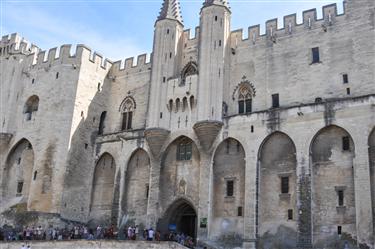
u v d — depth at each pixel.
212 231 42.12
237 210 41.62
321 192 37.84
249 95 45.88
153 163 47.38
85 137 51.84
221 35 47.00
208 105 44.56
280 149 40.88
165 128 47.53
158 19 51.84
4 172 53.81
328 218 36.97
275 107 43.88
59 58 54.03
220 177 43.38
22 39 59.22
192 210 47.09
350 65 41.12
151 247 37.59
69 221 47.88
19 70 57.06
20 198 51.84
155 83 49.28
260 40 46.94
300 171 38.53
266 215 39.97
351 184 36.78
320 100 41.66
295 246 37.78
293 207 38.94
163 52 50.16
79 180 50.12
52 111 51.81
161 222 45.59
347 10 42.75
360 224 34.66
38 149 50.97
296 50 44.44
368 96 36.97
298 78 43.47
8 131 54.47
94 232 47.81
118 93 55.34
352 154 37.25
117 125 54.00
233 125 43.41
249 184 40.81
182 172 46.06
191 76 47.44
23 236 44.91
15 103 55.75
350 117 37.38
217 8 47.88
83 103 52.34
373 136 36.44
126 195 48.88
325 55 42.69
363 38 41.12
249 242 39.34
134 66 55.34
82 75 52.81
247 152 41.78
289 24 45.75
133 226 47.19
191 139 45.75
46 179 48.88
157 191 46.25
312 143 39.00
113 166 51.22
